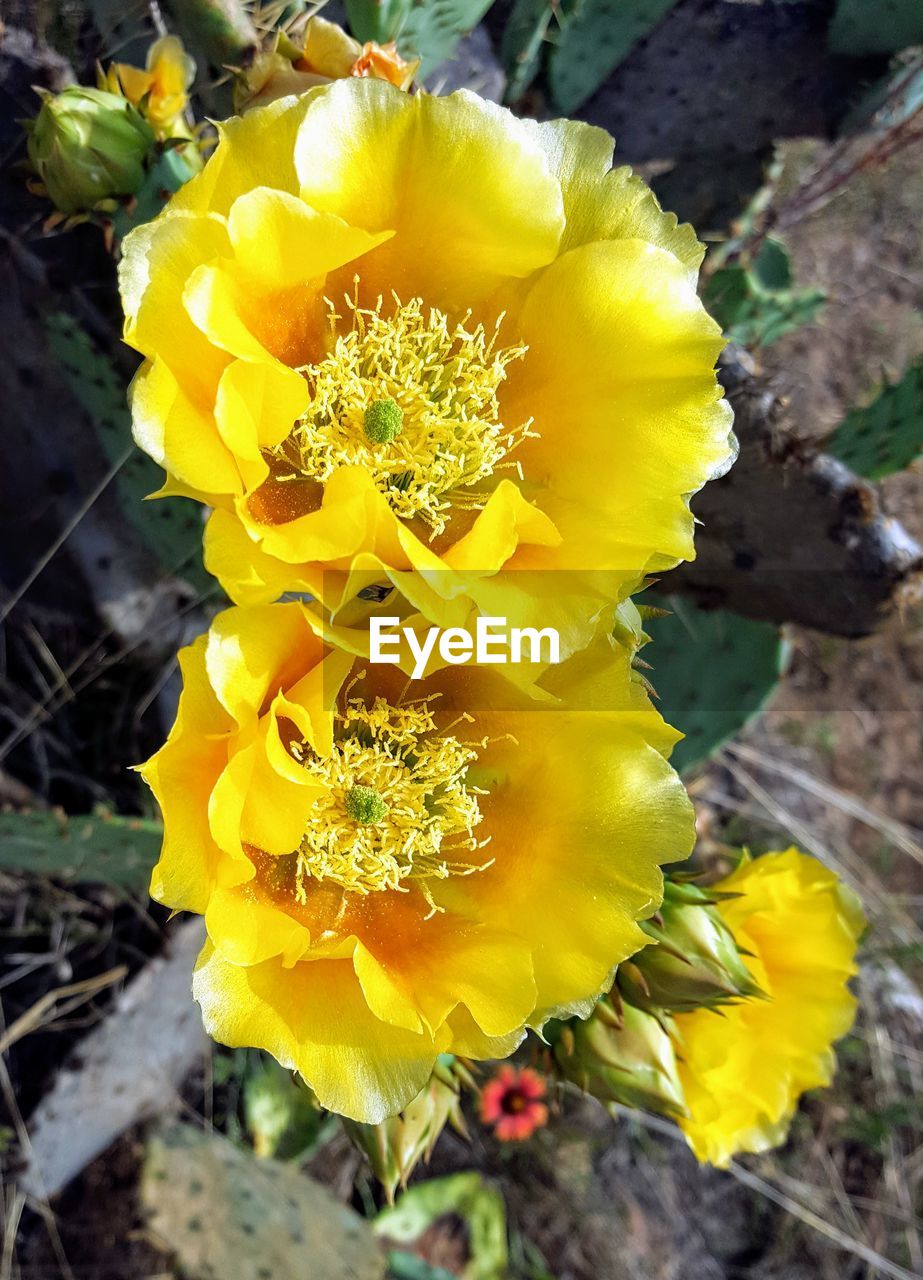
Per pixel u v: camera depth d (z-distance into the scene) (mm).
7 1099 282
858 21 261
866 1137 413
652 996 180
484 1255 362
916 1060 423
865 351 461
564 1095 386
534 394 137
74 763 312
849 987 420
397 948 144
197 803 123
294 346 136
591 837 139
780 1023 214
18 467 280
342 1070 129
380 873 144
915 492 441
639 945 139
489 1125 374
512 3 278
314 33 159
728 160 288
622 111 279
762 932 214
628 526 127
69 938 294
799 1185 405
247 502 126
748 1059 211
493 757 149
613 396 131
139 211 168
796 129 284
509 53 256
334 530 114
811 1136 412
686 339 128
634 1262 380
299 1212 296
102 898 294
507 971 136
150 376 111
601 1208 382
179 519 242
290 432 136
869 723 444
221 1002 125
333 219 115
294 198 113
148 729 317
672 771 139
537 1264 371
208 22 170
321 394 134
